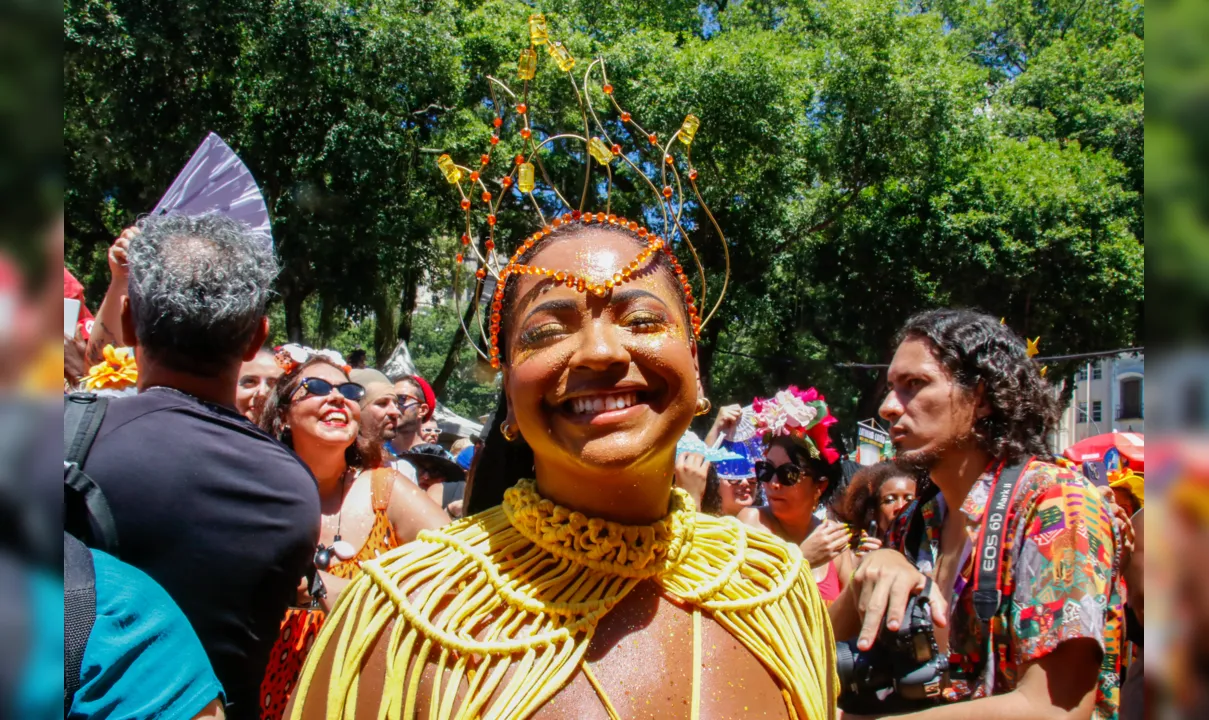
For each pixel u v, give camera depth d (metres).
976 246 15.98
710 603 1.37
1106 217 16.58
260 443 1.79
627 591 1.34
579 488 1.36
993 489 1.91
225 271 1.79
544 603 1.29
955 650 1.92
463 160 12.65
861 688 1.86
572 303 1.32
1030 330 17.09
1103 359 17.17
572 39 13.38
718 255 15.81
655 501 1.40
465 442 6.07
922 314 2.15
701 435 16.12
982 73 16.69
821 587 3.18
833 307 18.67
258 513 1.69
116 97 11.33
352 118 12.11
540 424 1.33
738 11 17.95
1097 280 16.06
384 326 15.16
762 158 14.09
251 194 2.44
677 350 1.33
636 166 1.64
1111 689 1.76
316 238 12.31
